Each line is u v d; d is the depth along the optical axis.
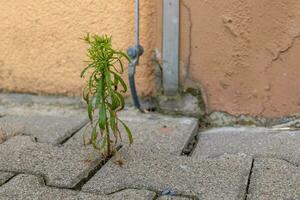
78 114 1.14
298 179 0.88
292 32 1.02
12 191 0.87
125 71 1.13
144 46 1.11
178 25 1.07
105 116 0.91
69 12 1.14
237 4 1.03
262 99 1.06
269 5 1.02
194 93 1.09
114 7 1.12
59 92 1.18
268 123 1.07
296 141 1.00
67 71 1.17
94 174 0.91
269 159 0.94
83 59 1.15
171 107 1.11
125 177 0.89
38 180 0.89
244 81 1.06
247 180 0.88
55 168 0.92
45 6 1.15
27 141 1.02
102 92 0.91
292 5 1.01
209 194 0.85
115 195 0.85
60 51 1.16
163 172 0.91
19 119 1.12
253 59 1.05
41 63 1.18
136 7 1.09
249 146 1.00
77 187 0.88
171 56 1.09
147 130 1.05
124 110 1.14
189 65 1.08
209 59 1.07
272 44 1.04
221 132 1.06
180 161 0.94
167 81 1.10
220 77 1.07
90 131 1.06
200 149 1.00
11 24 1.18
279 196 0.84
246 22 1.04
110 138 1.02
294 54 1.03
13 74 1.20
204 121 1.09
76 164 0.93
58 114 1.14
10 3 1.17
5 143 1.01
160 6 1.08
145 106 1.13
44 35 1.17
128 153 0.97
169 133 1.04
